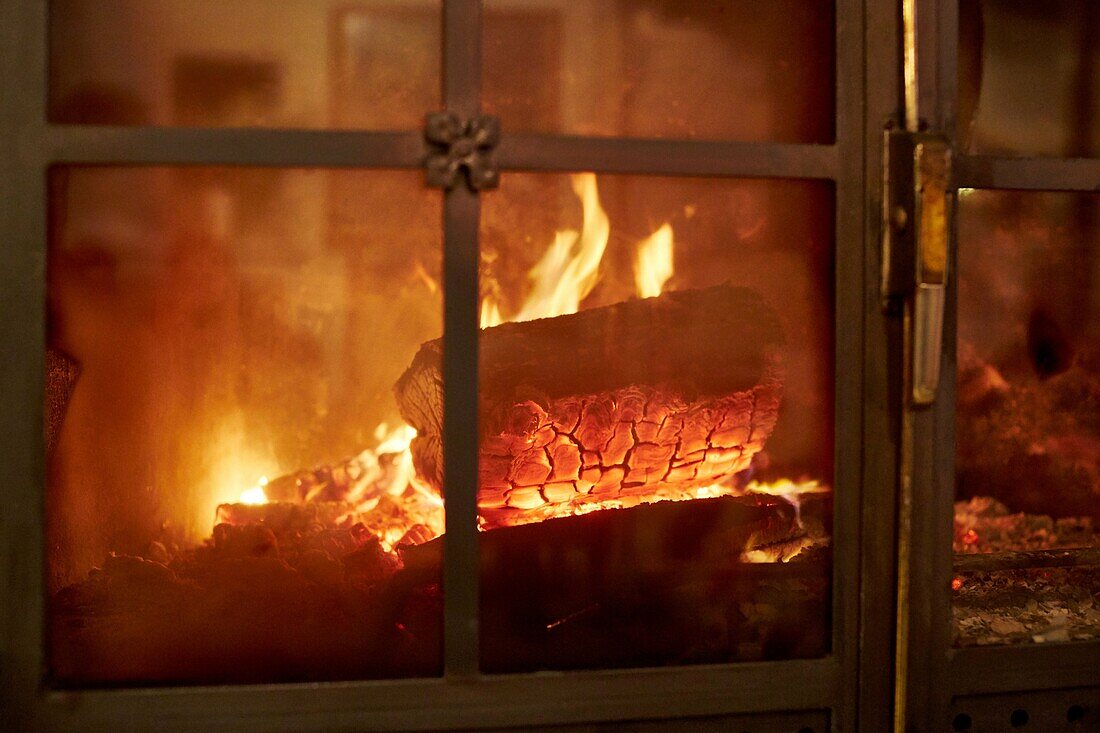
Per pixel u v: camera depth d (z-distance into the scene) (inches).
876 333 48.6
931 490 48.7
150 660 47.8
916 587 48.7
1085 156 57.2
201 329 53.5
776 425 52.1
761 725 48.6
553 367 51.0
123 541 53.4
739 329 51.3
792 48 51.1
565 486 51.6
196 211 52.2
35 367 46.4
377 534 53.4
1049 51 56.9
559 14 51.4
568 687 47.7
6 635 46.3
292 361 54.8
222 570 50.8
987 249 57.7
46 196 46.5
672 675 48.0
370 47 51.4
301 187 53.2
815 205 49.8
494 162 47.2
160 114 50.5
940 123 48.6
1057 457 57.9
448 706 47.4
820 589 49.7
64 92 49.8
